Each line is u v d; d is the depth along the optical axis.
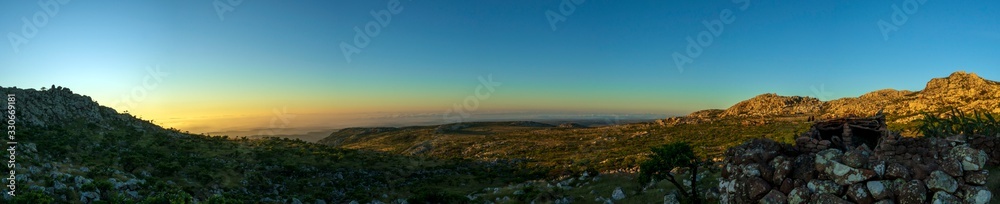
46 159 63.75
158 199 41.94
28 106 96.75
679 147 34.81
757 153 26.86
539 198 45.84
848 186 22.89
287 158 102.75
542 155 147.75
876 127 27.67
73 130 96.56
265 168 89.31
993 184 21.59
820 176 23.92
